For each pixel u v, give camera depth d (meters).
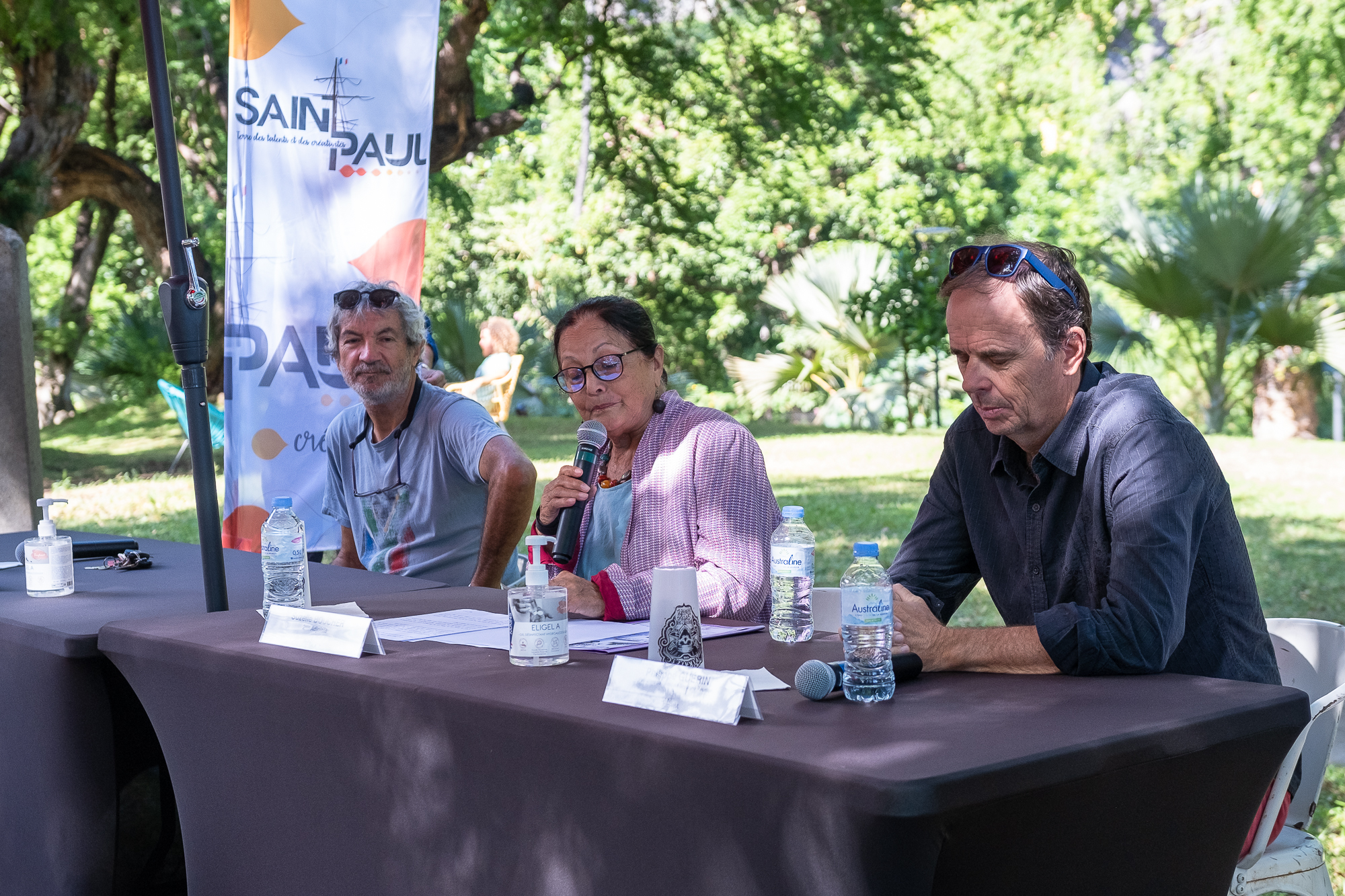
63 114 12.50
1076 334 1.92
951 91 22.02
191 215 15.92
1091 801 1.34
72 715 2.22
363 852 1.75
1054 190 23.00
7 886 2.46
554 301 22.00
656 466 2.49
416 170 4.39
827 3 15.67
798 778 1.23
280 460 4.27
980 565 2.16
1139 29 21.52
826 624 2.50
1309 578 6.34
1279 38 19.97
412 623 2.18
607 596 2.23
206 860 2.05
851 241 22.08
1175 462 1.82
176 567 3.10
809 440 14.41
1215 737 1.45
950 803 1.18
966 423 2.18
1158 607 1.72
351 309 3.29
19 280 5.00
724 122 17.17
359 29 4.29
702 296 22.61
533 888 1.52
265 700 1.88
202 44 14.63
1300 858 1.92
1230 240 15.02
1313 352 16.62
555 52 17.14
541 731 1.48
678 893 1.36
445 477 3.36
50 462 13.47
